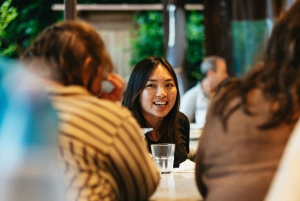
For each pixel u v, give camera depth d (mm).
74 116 1703
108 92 2049
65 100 1729
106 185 1720
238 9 6410
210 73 5859
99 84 1855
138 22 10273
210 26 6672
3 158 1205
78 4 10320
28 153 1207
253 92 1619
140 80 2994
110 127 1729
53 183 1246
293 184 1230
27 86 1265
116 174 1764
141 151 1789
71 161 1679
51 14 9938
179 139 3070
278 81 1585
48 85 1756
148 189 1824
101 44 1843
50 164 1242
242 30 6406
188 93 6043
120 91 2043
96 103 1744
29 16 9734
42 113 1252
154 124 3045
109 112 1745
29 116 1231
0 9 3670
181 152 3043
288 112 1562
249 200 1577
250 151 1598
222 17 6637
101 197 1688
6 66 1320
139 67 3023
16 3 9555
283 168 1270
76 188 1664
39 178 1214
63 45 1771
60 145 1674
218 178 1659
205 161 1708
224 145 1648
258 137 1589
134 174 1774
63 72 1771
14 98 1248
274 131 1577
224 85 1739
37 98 1258
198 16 10656
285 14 1642
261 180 1568
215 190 1647
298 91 1576
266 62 1648
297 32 1594
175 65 6730
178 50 6738
